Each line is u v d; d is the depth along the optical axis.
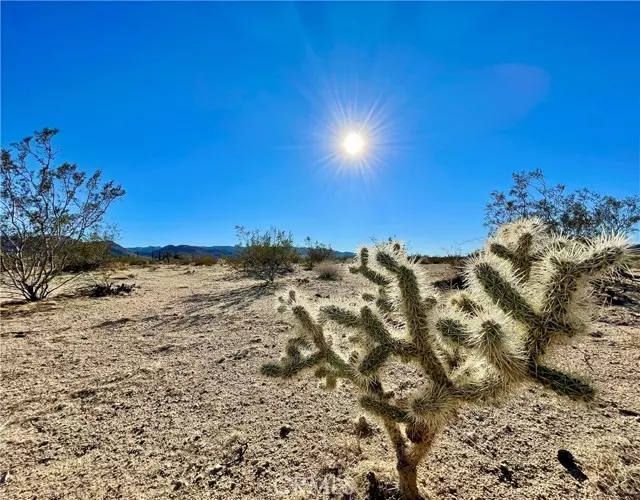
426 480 2.05
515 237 1.92
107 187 9.18
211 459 2.35
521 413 2.74
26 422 2.83
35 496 2.04
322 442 2.48
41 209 8.33
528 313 1.43
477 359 1.71
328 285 9.63
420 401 1.53
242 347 4.57
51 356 4.34
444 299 2.22
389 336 1.69
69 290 9.66
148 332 5.38
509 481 2.05
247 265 12.68
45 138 8.26
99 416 2.91
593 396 1.31
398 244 1.87
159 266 18.73
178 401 3.15
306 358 2.04
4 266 8.30
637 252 1.33
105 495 2.04
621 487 1.96
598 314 1.54
